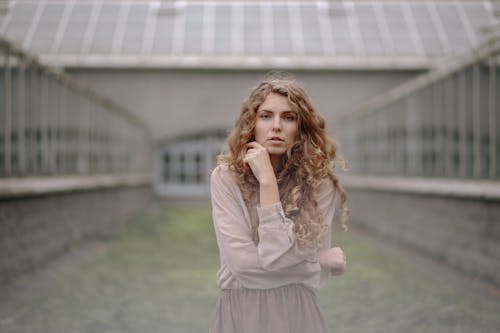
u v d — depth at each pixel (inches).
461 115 238.8
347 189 497.7
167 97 632.4
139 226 409.1
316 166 80.6
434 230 258.4
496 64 209.3
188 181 668.7
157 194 661.9
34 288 188.9
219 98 635.5
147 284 205.9
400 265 243.1
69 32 617.3
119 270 233.5
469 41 611.8
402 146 337.7
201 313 164.2
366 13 655.8
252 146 81.0
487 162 213.5
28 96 241.8
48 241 243.8
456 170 245.4
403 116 334.0
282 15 659.4
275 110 80.0
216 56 612.1
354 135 474.6
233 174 80.3
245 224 79.4
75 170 323.9
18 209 207.3
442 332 139.3
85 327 147.3
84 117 346.3
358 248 307.0
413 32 628.7
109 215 387.5
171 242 333.4
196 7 666.8
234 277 79.7
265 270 76.0
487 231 200.1
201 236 368.8
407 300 173.6
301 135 82.4
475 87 223.1
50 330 143.7
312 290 80.9
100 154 392.5
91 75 618.8
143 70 625.3
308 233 77.9
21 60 226.4
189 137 665.6
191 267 246.4
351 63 603.8
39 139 257.1
